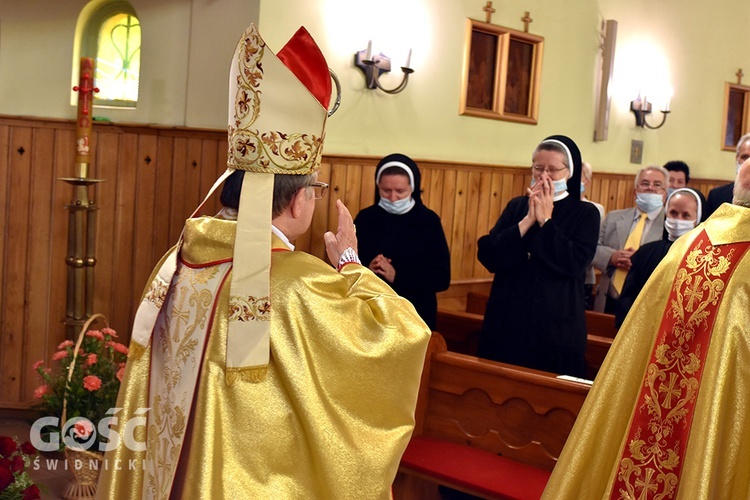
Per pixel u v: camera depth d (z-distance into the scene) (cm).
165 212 502
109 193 502
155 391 203
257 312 189
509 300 409
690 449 249
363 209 462
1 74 510
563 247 395
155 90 507
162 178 500
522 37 602
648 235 561
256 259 191
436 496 371
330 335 192
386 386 198
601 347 451
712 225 268
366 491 192
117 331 509
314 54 201
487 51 586
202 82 492
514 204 438
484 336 416
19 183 505
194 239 201
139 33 520
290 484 189
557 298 402
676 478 257
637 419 268
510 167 603
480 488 311
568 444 281
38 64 513
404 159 449
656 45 732
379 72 512
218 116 487
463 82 566
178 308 200
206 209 493
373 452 193
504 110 602
